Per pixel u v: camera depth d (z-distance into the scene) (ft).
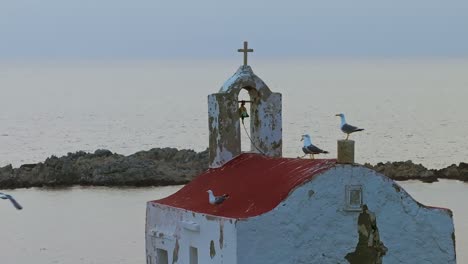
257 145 166.81
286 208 139.23
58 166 376.07
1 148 589.73
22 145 609.01
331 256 141.08
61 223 290.97
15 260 245.45
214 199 148.15
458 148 572.10
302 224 139.85
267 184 146.82
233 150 165.17
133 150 585.63
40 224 289.94
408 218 144.05
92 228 282.15
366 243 142.41
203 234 147.13
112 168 369.71
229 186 154.71
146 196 338.13
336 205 141.08
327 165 142.41
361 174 141.79
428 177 384.27
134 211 307.99
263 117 166.40
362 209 141.90
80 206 319.47
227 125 164.96
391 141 610.24
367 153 547.08
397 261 143.64
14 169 380.78
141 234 273.13
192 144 618.85
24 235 274.57
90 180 366.22
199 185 162.71
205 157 398.01
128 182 363.56
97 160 387.34
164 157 401.29
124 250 253.03
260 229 138.41
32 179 367.04
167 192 345.92
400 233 143.84
